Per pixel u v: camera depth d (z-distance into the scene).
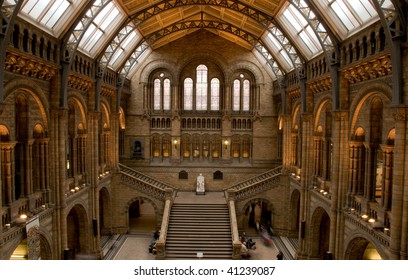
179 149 46.50
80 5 22.64
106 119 38.34
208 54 45.38
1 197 17.59
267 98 46.16
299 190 34.56
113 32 30.02
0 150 19.22
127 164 46.50
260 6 29.12
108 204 39.19
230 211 36.69
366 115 21.92
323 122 29.59
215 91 46.81
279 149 46.31
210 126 46.97
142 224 44.00
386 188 19.28
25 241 22.59
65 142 25.16
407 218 16.30
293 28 29.17
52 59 22.67
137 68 45.66
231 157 47.03
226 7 31.03
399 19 16.05
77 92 28.27
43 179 23.38
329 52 24.30
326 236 31.33
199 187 44.59
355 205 23.19
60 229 24.50
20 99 21.06
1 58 15.98
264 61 44.75
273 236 39.56
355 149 23.47
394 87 16.58
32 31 20.02
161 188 42.72
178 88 46.00
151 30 36.75
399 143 16.44
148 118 46.22
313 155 31.69
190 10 36.50
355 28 21.67
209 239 33.69
